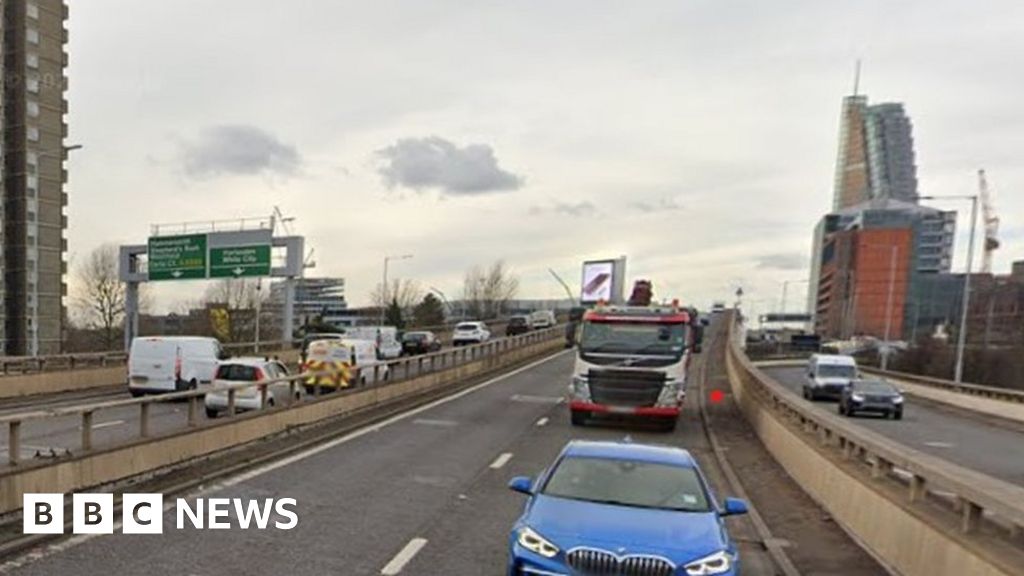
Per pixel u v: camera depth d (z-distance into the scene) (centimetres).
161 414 2288
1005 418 3161
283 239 4466
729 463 1639
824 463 1200
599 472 838
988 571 624
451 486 1293
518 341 4925
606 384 2070
